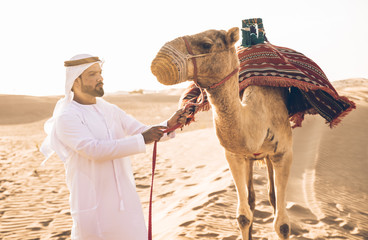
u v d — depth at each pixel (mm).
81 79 3049
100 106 3264
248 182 4793
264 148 4305
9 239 6637
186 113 3393
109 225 2977
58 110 3150
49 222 7520
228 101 3486
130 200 3117
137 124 3480
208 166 11445
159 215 7363
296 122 5254
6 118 42312
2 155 14812
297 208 7164
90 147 2902
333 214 7039
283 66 4430
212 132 17312
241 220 4305
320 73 4723
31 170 12055
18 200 9055
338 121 4828
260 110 4086
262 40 4953
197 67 3283
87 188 2982
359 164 10992
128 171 3230
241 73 4406
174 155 13508
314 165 10664
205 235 5617
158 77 3225
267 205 7242
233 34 3332
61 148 3078
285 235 4258
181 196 8586
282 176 4438
